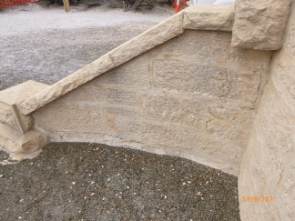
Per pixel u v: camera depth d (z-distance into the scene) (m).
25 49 6.55
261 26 1.58
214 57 2.02
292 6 1.46
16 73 5.25
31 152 2.98
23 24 8.84
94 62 2.41
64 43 6.95
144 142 2.88
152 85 2.40
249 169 1.95
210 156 2.57
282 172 1.30
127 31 7.94
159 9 10.97
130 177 2.61
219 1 3.04
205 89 2.21
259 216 1.60
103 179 2.61
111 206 2.32
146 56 2.25
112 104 2.69
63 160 2.87
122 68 2.40
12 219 2.23
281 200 1.27
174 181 2.53
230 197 2.31
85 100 2.74
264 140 1.65
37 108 2.78
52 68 5.45
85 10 10.97
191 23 1.88
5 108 2.84
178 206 2.28
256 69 1.91
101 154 2.93
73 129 3.03
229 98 2.14
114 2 11.55
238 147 2.32
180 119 2.50
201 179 2.53
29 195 2.46
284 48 1.56
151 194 2.41
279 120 1.44
